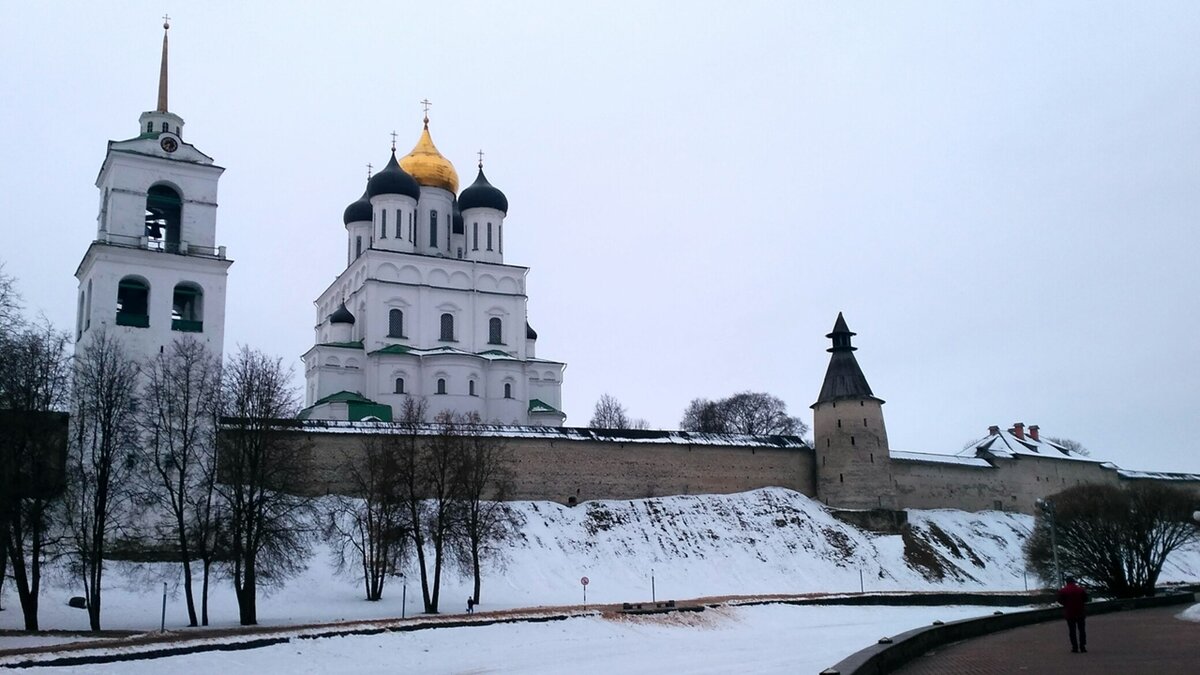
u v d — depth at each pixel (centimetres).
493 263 9931
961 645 3173
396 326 9356
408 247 9775
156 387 5003
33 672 2786
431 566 6266
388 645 3609
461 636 3869
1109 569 6762
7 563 4641
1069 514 7025
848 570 7712
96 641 3284
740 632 4591
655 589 6775
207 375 5500
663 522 7944
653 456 8538
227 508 4722
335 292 10400
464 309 9644
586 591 6500
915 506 9531
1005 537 9344
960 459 10131
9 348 4038
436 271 9662
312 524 6144
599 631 4256
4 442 3959
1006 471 10306
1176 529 7038
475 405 9000
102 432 4622
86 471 4722
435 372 8938
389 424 7444
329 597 5494
